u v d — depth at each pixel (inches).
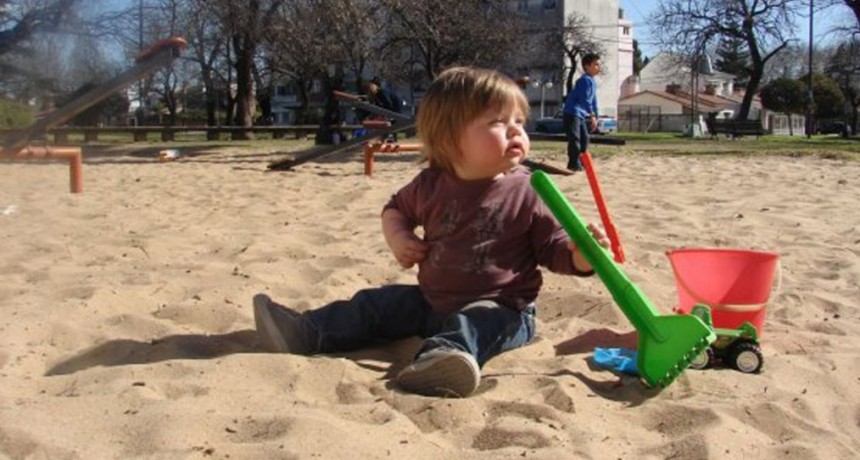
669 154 563.2
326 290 139.9
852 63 1903.3
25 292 139.0
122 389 90.9
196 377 94.8
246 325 120.0
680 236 198.8
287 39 832.9
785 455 78.0
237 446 75.8
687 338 92.7
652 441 81.3
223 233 204.7
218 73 1796.3
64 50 1032.2
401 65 1279.5
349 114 1524.4
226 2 751.1
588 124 398.0
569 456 75.3
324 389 93.4
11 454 75.7
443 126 102.0
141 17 957.8
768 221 224.4
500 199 104.0
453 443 79.8
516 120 102.8
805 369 101.8
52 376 98.6
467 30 1085.1
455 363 89.9
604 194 289.9
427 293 107.8
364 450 75.6
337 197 286.2
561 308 131.3
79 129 902.4
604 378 98.7
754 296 105.7
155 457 74.1
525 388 93.7
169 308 125.8
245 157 564.1
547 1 2314.2
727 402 90.1
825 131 2380.7
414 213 109.5
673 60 1707.7
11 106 879.1
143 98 1927.9
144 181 364.2
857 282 154.5
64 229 212.2
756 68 1539.1
